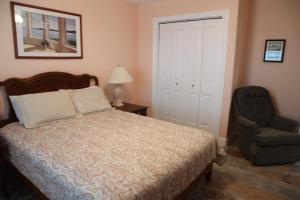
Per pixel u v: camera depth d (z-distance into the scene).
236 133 3.41
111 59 3.59
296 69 3.24
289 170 2.65
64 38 2.86
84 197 1.22
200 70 3.49
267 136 2.63
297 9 3.12
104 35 3.40
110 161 1.54
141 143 1.88
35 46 2.58
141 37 4.03
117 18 3.58
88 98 2.81
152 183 1.34
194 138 2.05
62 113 2.46
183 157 1.69
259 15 3.42
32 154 1.70
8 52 2.37
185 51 3.61
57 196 1.45
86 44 3.16
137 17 4.00
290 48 3.25
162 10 3.67
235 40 3.03
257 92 3.32
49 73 2.68
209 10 3.19
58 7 2.75
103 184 1.26
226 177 2.48
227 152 3.16
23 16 2.43
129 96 4.11
